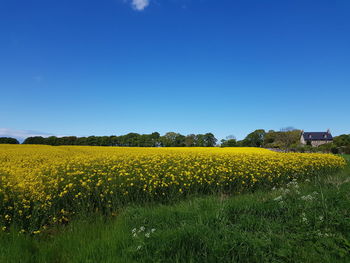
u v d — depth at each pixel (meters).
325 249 3.55
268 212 4.94
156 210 5.75
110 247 3.86
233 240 3.63
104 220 5.82
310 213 4.58
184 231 3.93
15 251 3.90
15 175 7.29
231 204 5.39
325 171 13.51
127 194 7.04
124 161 10.06
